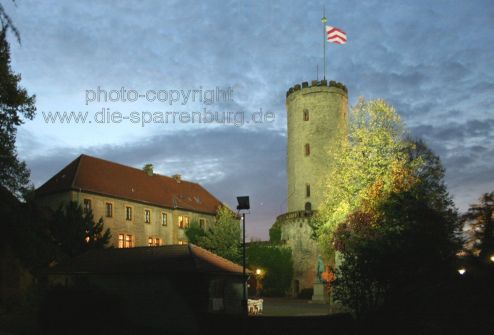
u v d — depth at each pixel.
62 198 46.31
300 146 62.09
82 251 37.00
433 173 36.47
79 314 23.19
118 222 50.06
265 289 55.12
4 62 24.02
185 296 24.14
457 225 28.62
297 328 19.30
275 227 61.41
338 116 62.00
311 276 54.44
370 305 18.02
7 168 28.62
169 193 58.72
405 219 23.77
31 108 28.36
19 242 29.84
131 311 25.34
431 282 17.84
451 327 14.15
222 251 49.09
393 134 34.88
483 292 15.63
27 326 24.00
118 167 55.56
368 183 32.78
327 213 37.50
